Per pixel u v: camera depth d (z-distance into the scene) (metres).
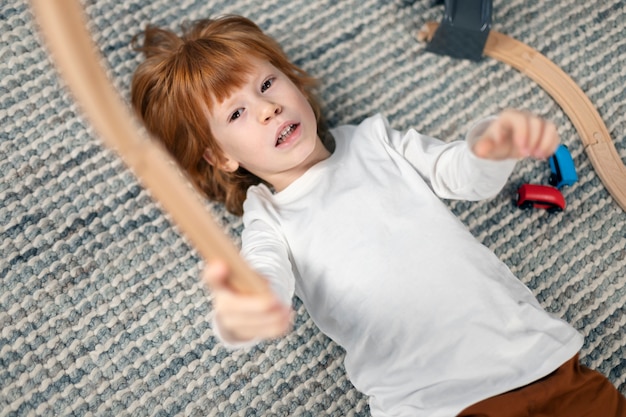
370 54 1.02
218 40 0.82
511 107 0.99
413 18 1.03
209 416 0.86
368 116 0.99
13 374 0.85
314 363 0.89
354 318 0.77
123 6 1.01
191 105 0.80
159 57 0.86
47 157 0.94
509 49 1.01
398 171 0.81
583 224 0.94
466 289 0.74
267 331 0.44
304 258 0.79
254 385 0.88
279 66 0.88
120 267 0.91
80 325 0.88
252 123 0.77
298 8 1.03
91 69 0.34
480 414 0.70
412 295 0.75
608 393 0.73
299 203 0.81
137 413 0.85
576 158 0.97
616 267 0.92
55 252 0.90
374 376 0.76
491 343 0.72
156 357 0.88
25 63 0.98
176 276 0.91
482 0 0.93
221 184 0.91
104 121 0.35
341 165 0.83
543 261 0.93
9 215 0.91
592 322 0.90
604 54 1.02
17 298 0.88
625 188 0.94
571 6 1.03
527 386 0.71
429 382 0.72
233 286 0.41
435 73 1.01
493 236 0.93
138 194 0.94
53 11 0.32
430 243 0.76
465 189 0.75
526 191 0.90
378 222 0.78
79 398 0.85
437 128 0.99
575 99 0.98
